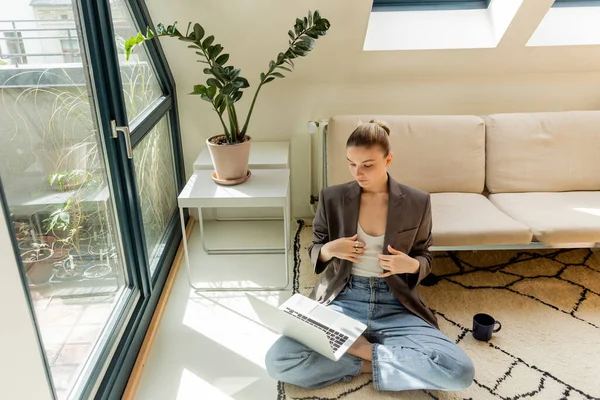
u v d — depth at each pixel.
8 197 1.16
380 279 1.82
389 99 2.80
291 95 2.77
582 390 1.76
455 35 2.54
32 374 1.07
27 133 1.27
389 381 1.70
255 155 2.64
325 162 2.75
